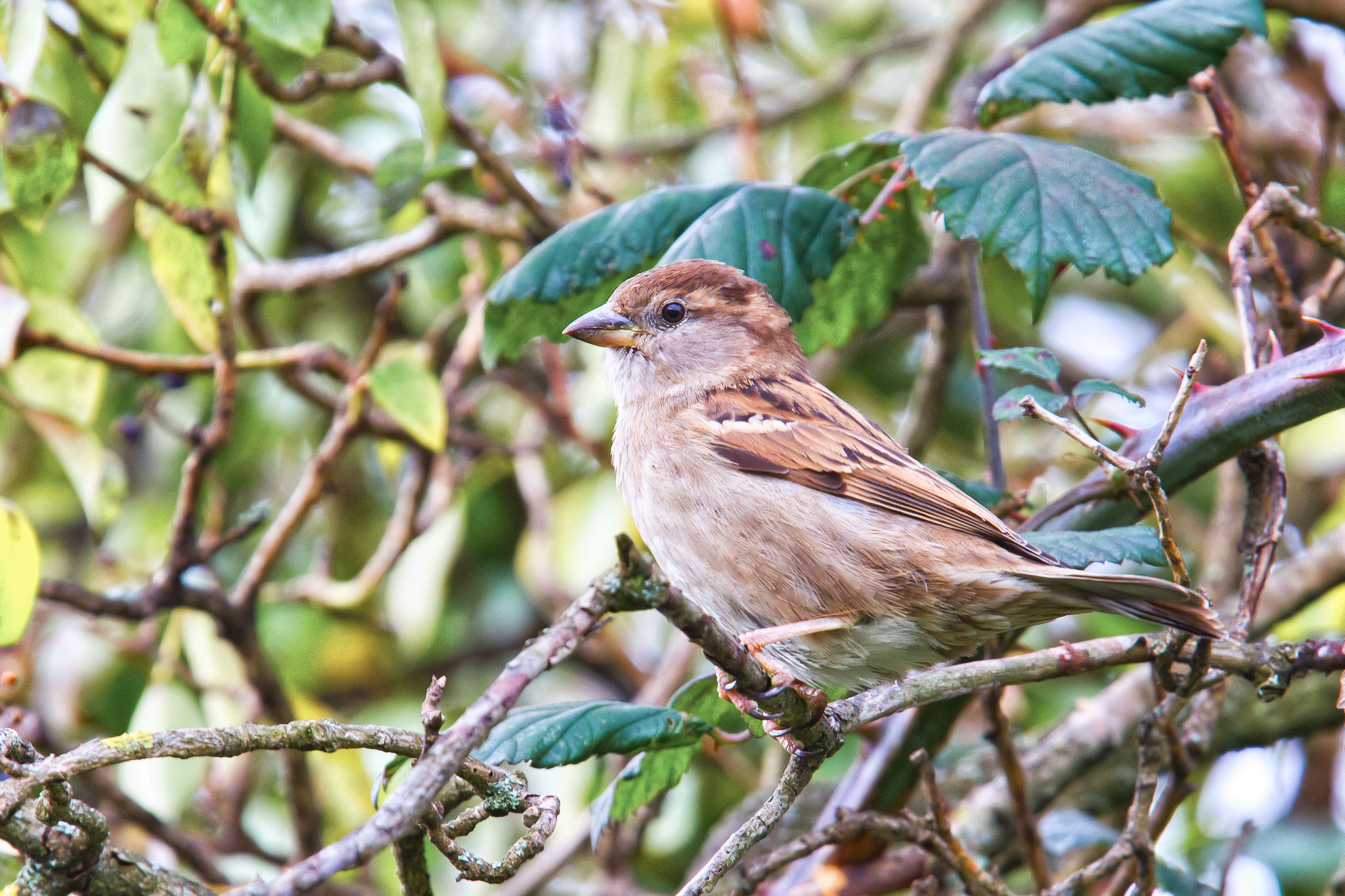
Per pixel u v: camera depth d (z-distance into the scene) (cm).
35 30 809
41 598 849
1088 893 978
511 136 1219
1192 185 1180
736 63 1151
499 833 1010
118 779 949
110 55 897
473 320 1108
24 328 912
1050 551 675
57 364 938
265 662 948
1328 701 977
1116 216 686
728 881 963
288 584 1142
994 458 815
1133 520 743
